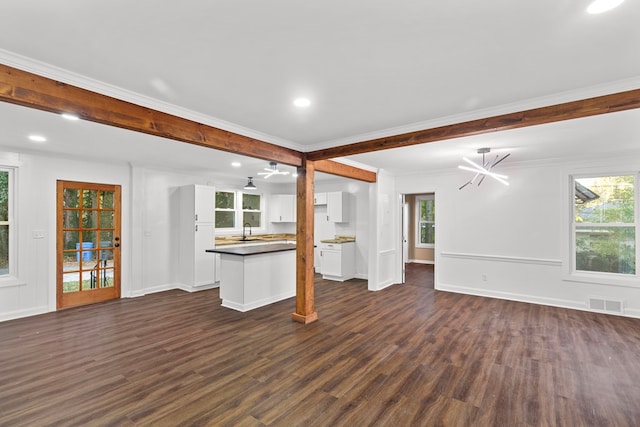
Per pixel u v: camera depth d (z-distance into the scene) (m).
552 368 2.88
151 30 1.62
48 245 4.55
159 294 5.63
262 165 5.56
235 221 7.40
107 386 2.55
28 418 2.14
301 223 4.20
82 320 4.18
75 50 1.81
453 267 5.82
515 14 1.50
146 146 4.12
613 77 2.14
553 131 3.33
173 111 2.66
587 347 3.34
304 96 2.48
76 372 2.78
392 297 5.41
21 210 4.31
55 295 4.62
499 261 5.38
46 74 1.98
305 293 4.13
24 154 4.33
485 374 2.77
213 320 4.20
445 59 1.92
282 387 2.56
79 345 3.36
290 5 1.44
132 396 2.42
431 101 2.57
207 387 2.55
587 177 4.80
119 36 1.68
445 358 3.08
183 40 1.72
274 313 4.52
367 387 2.57
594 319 4.27
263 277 4.95
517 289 5.21
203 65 2.00
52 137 3.66
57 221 4.66
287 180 7.61
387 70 2.06
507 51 1.83
